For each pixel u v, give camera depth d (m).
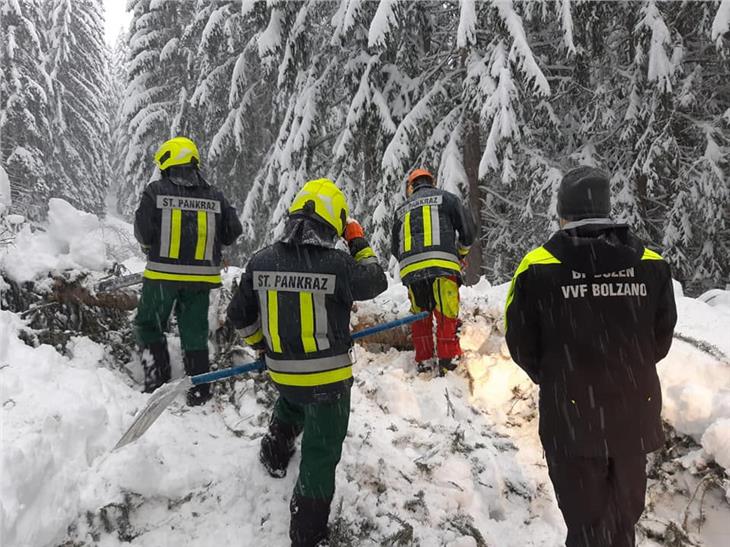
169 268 3.23
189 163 3.32
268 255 2.40
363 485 2.84
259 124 11.39
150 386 3.39
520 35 6.25
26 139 16.31
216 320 3.86
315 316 2.35
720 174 7.20
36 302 3.69
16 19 16.78
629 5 7.09
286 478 2.81
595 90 7.71
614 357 1.93
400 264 3.80
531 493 2.95
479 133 7.88
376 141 7.96
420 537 2.60
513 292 2.09
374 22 6.55
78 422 2.62
